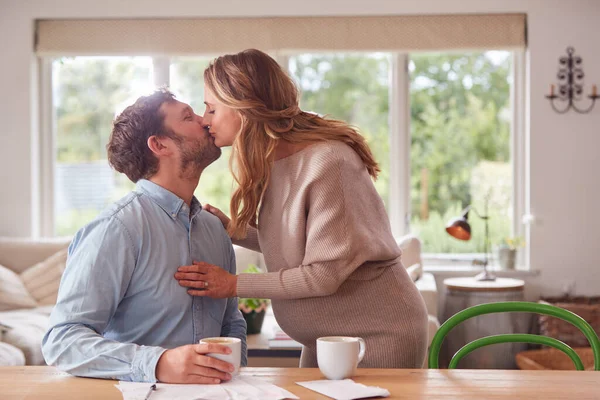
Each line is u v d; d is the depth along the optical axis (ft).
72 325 4.86
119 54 16.79
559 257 16.42
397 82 16.93
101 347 4.66
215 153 5.83
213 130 5.81
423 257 17.03
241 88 5.68
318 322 5.99
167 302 5.26
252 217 6.08
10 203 16.94
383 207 6.14
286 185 5.82
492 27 16.43
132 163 5.56
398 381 4.61
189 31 16.70
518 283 15.02
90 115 17.49
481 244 16.99
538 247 16.47
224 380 4.58
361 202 5.80
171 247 5.37
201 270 5.40
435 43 16.47
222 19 16.67
